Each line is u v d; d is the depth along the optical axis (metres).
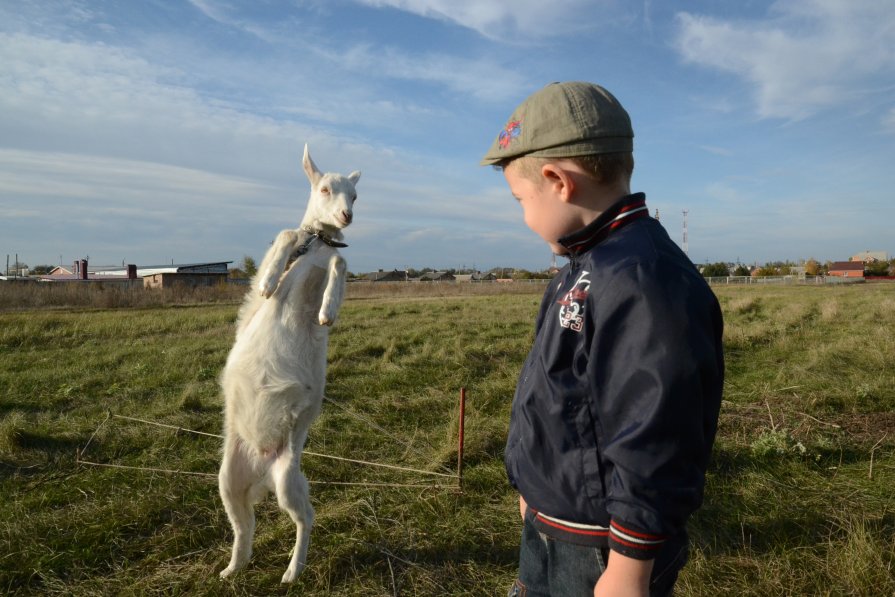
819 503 3.80
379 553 3.40
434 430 5.50
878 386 6.74
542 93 1.36
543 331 1.40
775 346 9.80
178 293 24.61
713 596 2.86
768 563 3.11
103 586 3.15
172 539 3.56
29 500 4.04
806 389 6.71
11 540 3.51
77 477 4.47
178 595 3.07
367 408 6.27
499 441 5.02
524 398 1.41
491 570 3.23
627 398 1.13
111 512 3.84
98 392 7.00
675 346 1.10
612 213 1.30
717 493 4.01
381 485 4.29
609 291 1.19
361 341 10.46
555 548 1.37
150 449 5.03
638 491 1.08
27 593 3.10
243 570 3.28
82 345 10.64
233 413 3.23
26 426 5.41
